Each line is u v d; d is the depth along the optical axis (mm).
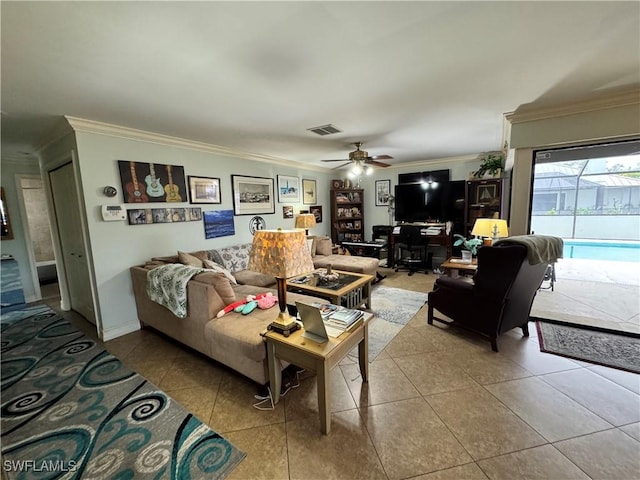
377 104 2436
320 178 6191
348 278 3451
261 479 1336
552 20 1361
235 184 4254
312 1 1182
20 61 1571
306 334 1689
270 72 1821
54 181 3369
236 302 2375
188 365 2357
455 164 5551
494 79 2020
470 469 1354
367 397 1887
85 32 1349
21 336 2986
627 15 1320
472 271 3406
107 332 2879
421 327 2934
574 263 5344
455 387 1961
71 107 2285
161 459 1461
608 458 1392
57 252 3684
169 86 1975
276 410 1796
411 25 1378
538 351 2404
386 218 6441
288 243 1625
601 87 2195
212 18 1282
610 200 5934
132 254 3057
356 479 1321
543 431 1562
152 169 3197
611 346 2455
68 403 1916
